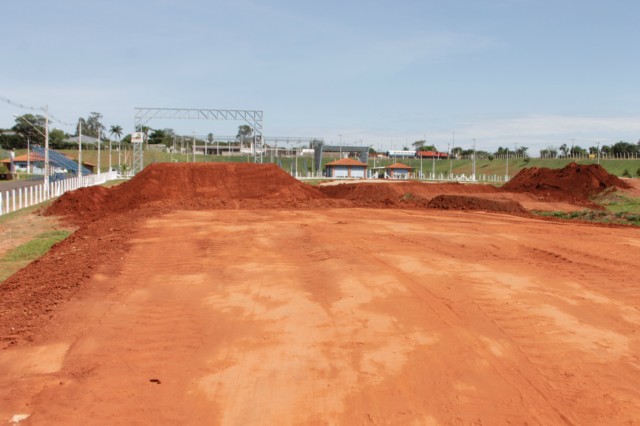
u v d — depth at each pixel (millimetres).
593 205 35406
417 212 28234
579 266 12953
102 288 10844
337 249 14727
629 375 6816
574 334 8195
